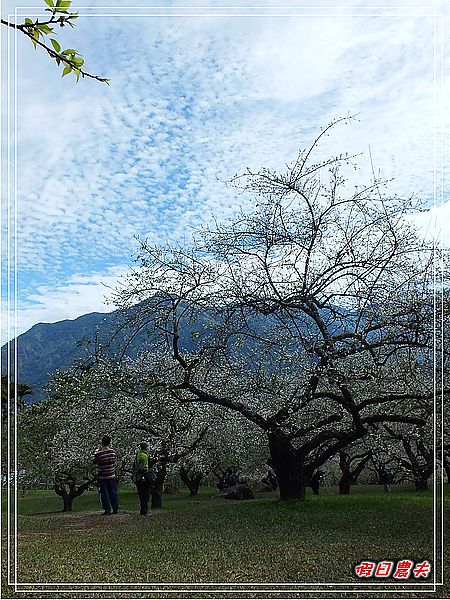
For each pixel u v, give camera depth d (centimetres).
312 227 1385
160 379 1464
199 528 1145
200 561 845
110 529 1207
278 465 1494
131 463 2114
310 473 1584
